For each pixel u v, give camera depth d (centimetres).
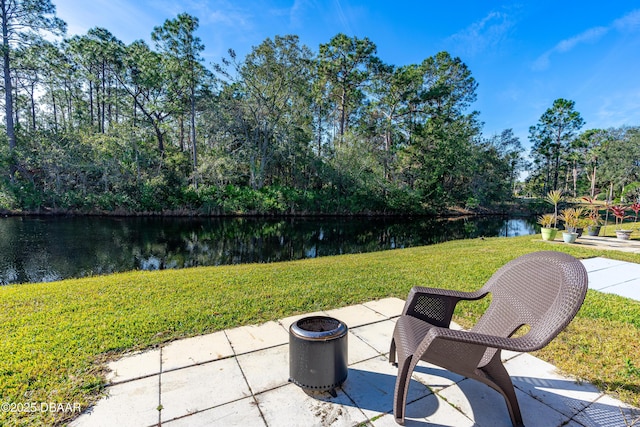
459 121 2508
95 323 266
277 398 171
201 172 1844
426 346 134
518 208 2788
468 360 144
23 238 1043
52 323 267
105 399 168
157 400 168
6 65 1688
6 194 1561
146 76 1953
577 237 830
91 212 1670
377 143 2403
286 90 1942
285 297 338
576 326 264
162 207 1762
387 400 171
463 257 612
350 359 212
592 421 155
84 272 675
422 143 2341
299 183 2159
